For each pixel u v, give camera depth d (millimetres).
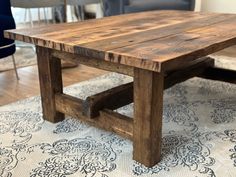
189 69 1940
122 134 1384
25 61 3002
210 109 1869
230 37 1382
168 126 1657
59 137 1554
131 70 1254
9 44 2170
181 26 1686
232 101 1987
